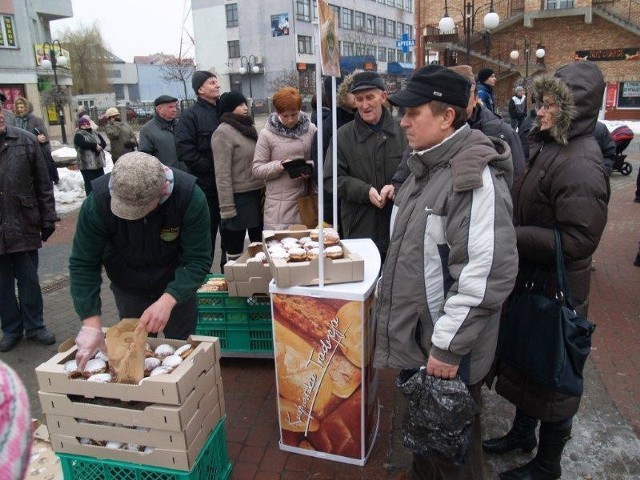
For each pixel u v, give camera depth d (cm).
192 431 210
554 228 218
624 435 284
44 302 504
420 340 204
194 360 213
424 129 194
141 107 4078
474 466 208
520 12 2395
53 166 980
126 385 203
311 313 240
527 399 229
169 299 232
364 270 253
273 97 417
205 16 5062
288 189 420
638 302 458
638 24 2242
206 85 462
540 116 223
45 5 2773
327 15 228
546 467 238
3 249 375
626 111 2377
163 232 234
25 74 2548
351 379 245
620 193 941
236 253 484
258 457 272
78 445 215
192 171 471
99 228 228
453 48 2305
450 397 187
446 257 192
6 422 78
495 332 204
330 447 262
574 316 216
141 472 213
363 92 321
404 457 269
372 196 315
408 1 6312
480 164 180
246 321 354
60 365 220
